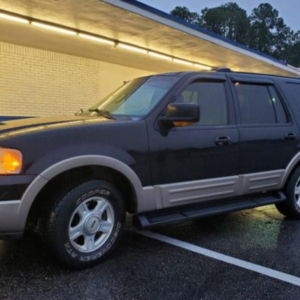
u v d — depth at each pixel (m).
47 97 9.38
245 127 3.95
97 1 5.95
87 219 2.98
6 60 8.45
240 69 12.87
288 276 2.95
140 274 2.93
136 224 3.32
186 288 2.72
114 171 3.09
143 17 6.75
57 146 2.77
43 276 2.85
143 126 3.24
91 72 10.52
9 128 3.01
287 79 4.74
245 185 3.94
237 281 2.85
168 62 11.23
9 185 2.56
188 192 3.50
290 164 4.37
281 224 4.41
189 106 3.24
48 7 6.16
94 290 2.65
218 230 4.12
